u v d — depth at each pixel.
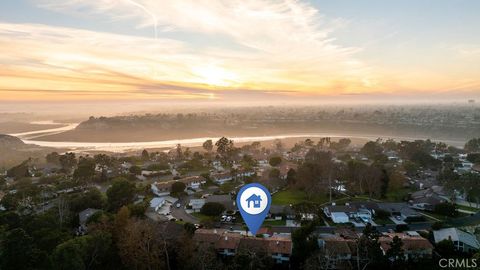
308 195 112.31
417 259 62.59
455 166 156.38
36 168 168.50
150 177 147.50
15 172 151.12
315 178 116.75
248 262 58.81
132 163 177.75
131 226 62.41
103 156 154.38
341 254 62.56
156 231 64.50
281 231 80.44
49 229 65.62
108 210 94.31
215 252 63.97
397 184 115.88
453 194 103.81
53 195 114.31
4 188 126.88
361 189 115.38
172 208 102.44
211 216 92.19
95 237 58.72
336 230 79.25
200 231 72.44
